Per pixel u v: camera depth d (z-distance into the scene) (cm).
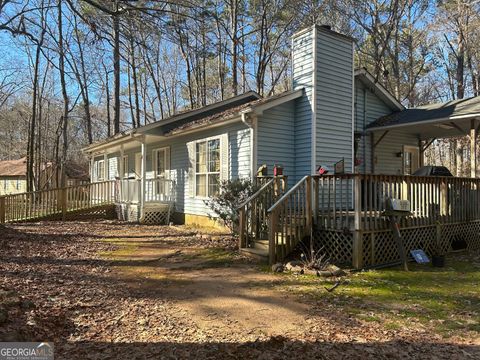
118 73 2036
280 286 523
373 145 1235
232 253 738
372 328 374
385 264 664
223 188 877
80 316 398
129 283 537
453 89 2666
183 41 873
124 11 761
